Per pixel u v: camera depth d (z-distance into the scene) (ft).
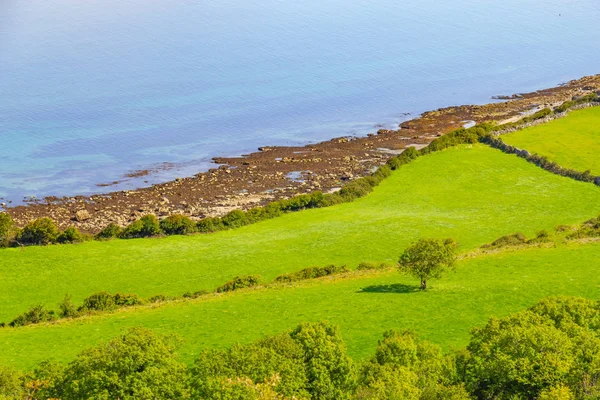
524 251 289.53
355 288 259.39
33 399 157.58
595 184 387.55
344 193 393.50
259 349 160.35
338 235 332.60
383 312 229.25
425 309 230.07
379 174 417.49
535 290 239.71
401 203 379.55
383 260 301.84
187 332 222.28
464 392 143.54
